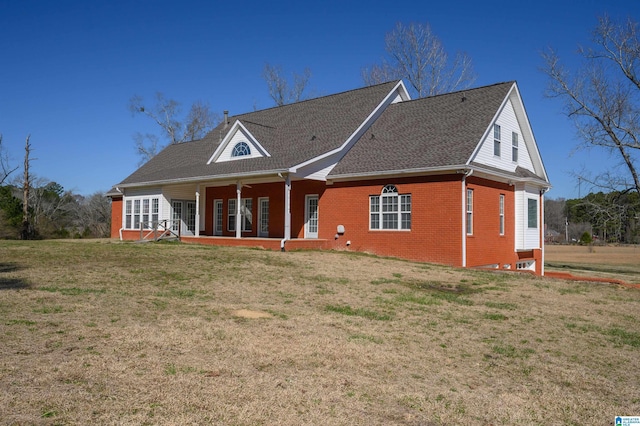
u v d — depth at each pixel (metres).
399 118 23.53
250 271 14.14
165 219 26.72
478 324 9.70
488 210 20.11
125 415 4.70
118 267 13.59
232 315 8.90
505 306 11.45
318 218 22.58
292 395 5.54
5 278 11.27
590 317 10.81
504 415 5.57
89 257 15.38
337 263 16.80
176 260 15.38
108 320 7.92
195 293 10.85
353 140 22.81
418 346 7.97
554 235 78.75
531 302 12.08
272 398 5.41
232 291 11.35
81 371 5.66
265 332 7.91
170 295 10.44
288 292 11.64
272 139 25.12
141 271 13.11
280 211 24.38
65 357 6.05
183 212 28.33
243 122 25.12
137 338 7.03
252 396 5.41
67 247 18.70
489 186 20.25
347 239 21.42
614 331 9.68
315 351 7.16
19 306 8.45
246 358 6.62
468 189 18.98
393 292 12.34
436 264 18.42
